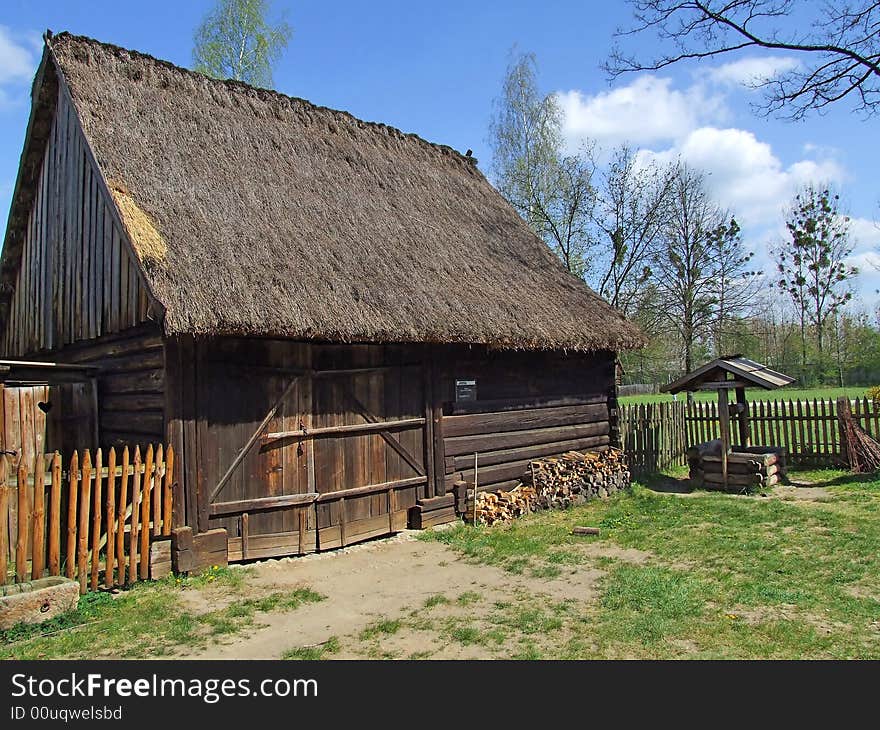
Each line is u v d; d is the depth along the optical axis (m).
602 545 8.27
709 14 10.03
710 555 7.62
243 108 10.52
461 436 10.05
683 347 35.69
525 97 26.89
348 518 8.45
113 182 7.27
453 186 13.26
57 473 5.97
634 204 28.39
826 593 6.12
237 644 5.22
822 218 44.91
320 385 8.30
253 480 7.57
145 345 7.39
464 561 7.68
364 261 8.85
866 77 9.69
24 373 8.72
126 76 9.18
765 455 12.07
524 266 12.09
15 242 11.11
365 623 5.67
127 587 6.47
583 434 12.31
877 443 13.52
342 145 11.67
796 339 47.88
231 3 22.55
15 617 5.36
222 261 7.16
